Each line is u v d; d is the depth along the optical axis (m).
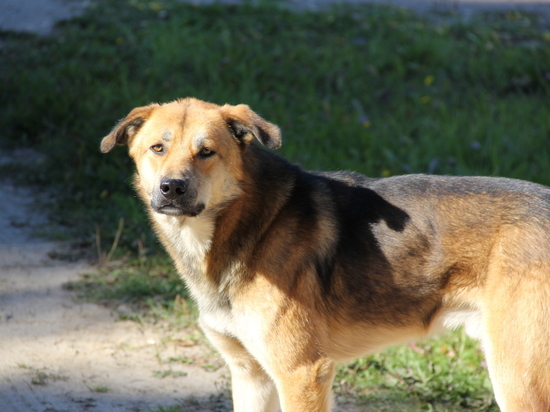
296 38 16.67
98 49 15.74
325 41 16.58
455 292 5.25
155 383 6.43
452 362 6.84
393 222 5.33
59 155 11.56
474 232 5.16
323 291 5.30
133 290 8.15
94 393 6.16
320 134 12.03
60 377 6.38
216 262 5.36
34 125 12.71
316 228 5.34
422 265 5.23
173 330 7.45
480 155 11.00
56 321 7.48
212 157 5.23
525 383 4.89
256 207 5.34
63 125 12.48
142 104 12.84
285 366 5.19
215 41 16.16
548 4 20.81
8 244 9.26
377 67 14.90
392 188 5.51
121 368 6.65
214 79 14.23
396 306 5.33
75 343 7.06
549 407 4.92
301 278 5.21
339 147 11.76
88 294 8.09
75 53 15.69
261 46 16.02
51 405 5.91
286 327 5.16
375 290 5.31
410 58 15.30
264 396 5.73
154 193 5.17
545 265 4.93
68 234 9.58
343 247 5.35
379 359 6.91
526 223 5.08
